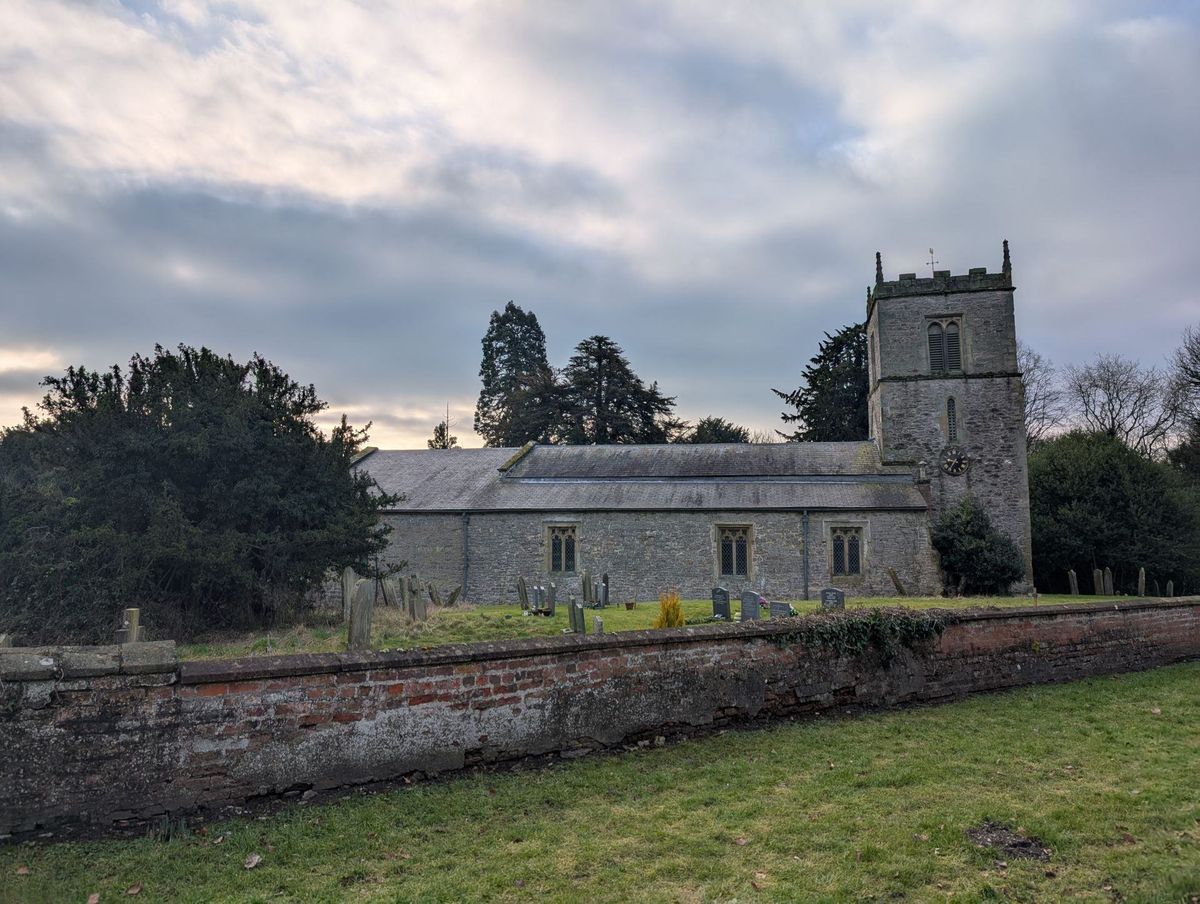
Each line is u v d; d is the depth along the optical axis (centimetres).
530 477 3169
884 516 2719
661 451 3356
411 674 670
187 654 1273
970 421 3052
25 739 522
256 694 602
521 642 734
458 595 2873
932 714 941
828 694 944
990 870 495
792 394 5103
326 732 628
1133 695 1063
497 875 488
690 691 834
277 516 1700
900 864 500
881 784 663
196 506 1633
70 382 1592
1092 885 474
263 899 455
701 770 704
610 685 780
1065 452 3412
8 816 512
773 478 2994
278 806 595
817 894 461
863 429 4697
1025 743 797
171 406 1638
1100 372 4981
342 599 1844
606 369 5569
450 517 2933
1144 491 3162
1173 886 463
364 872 492
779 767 712
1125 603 1334
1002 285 3064
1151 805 605
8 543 1478
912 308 3138
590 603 2334
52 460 1602
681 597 2766
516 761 717
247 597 1645
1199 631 1466
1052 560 3256
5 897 437
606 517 2847
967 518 2792
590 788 653
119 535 1438
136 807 552
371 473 3344
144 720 560
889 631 1002
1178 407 4528
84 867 486
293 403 1847
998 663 1121
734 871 496
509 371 6762
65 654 544
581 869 499
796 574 2727
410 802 607
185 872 486
